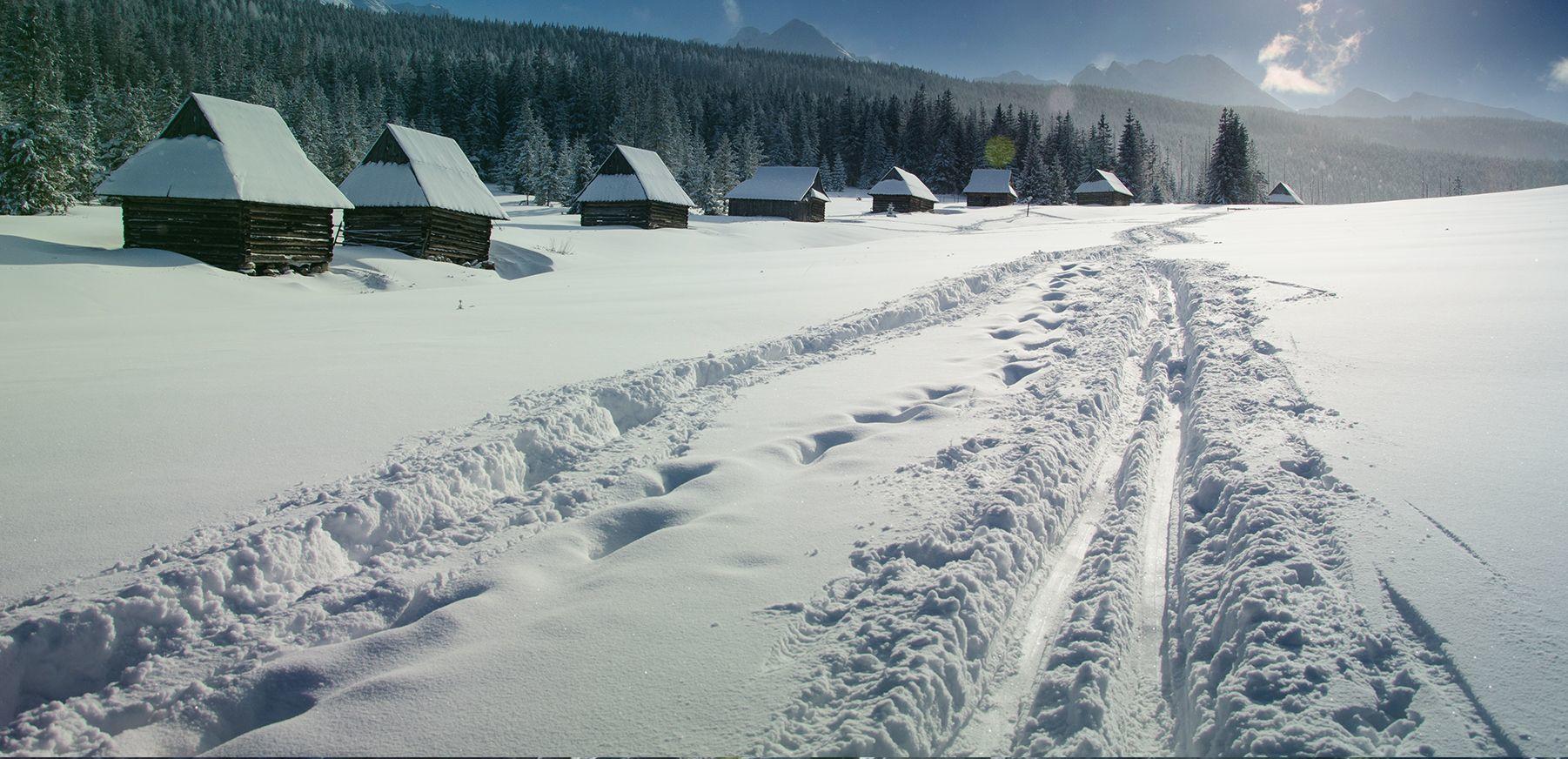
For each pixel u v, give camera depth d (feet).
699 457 19.60
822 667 11.09
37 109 141.38
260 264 71.87
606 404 23.45
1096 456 20.52
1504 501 14.43
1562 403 19.85
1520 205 110.83
